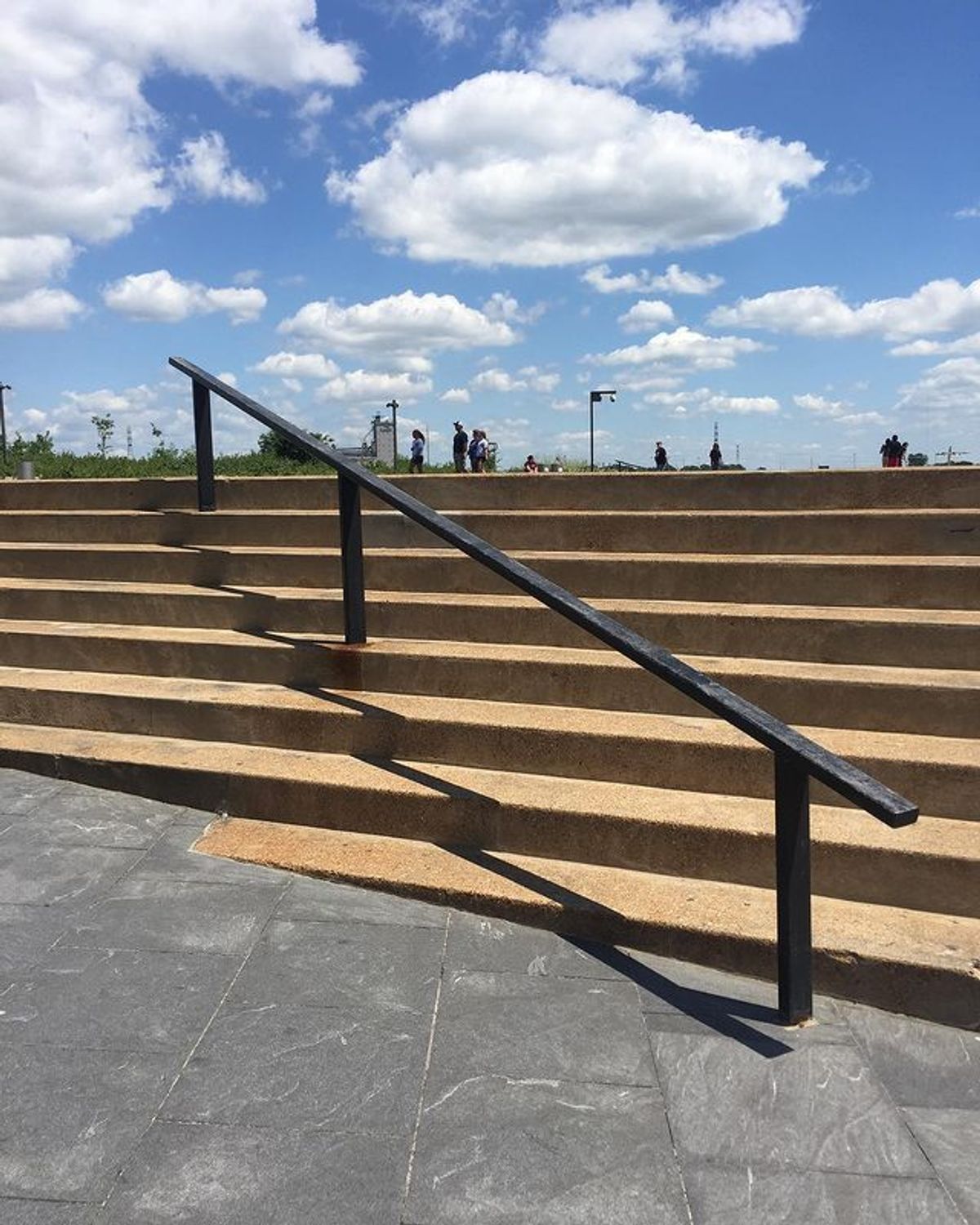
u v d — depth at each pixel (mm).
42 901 3510
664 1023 2910
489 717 4312
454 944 3324
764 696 4207
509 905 3475
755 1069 2699
